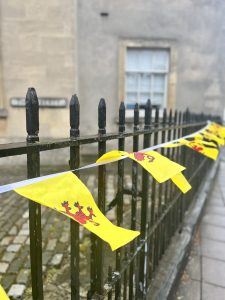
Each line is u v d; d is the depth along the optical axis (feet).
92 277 5.15
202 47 25.52
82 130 25.77
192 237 11.28
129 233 3.74
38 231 3.67
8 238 11.76
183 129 10.90
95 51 25.04
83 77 25.29
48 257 10.21
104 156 4.74
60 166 21.98
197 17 25.12
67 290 8.39
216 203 16.33
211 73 25.86
